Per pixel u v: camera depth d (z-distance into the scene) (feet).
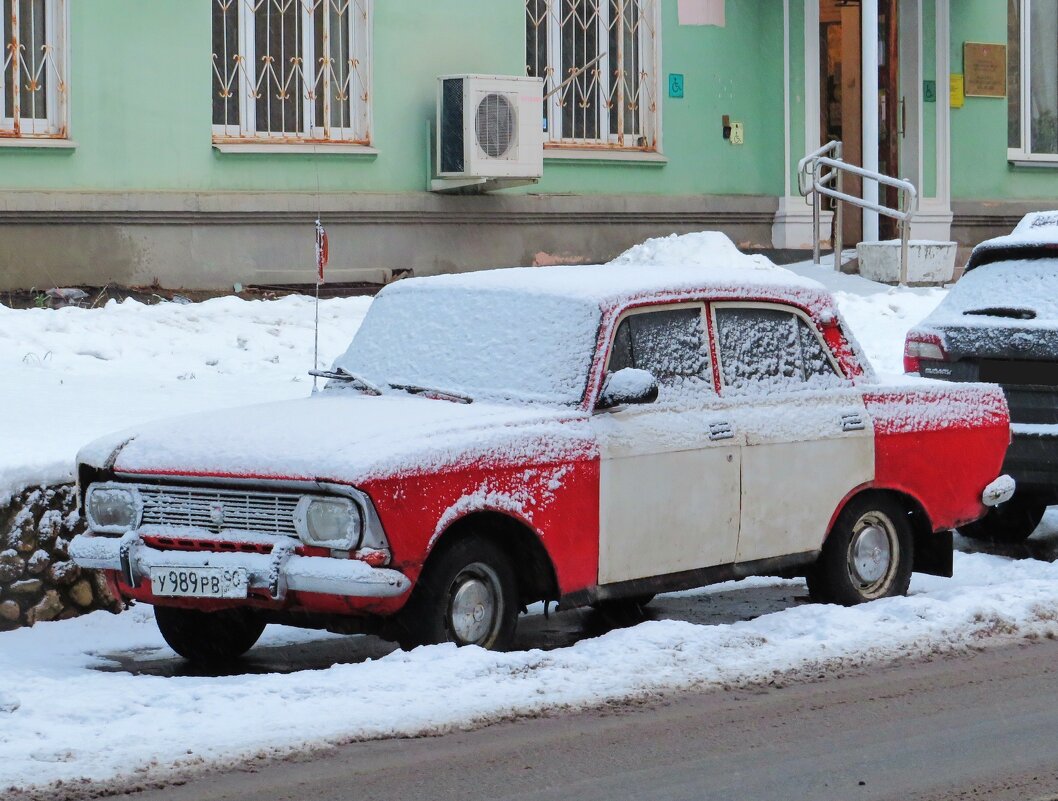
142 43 79.20
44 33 77.00
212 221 81.15
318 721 30.91
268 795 27.27
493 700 32.35
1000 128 109.60
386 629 34.96
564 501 35.86
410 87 87.15
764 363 40.27
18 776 27.78
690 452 38.06
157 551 35.01
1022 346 49.47
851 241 105.09
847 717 32.19
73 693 32.71
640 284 38.93
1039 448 49.21
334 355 64.64
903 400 42.19
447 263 88.53
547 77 92.68
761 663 35.68
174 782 27.78
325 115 85.30
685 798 27.53
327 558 33.27
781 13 99.81
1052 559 50.70
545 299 38.88
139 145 79.36
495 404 37.37
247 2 82.99
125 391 54.80
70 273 77.46
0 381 54.80
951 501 42.96
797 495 40.01
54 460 42.04
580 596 36.35
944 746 30.53
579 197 92.22
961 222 108.78
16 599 41.14
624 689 33.55
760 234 100.12
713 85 97.86
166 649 39.60
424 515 33.68
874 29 95.61
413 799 27.27
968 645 37.78
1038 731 31.53
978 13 108.06
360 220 85.46
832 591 41.01
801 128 100.73
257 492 34.27
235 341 65.21
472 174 85.30
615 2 94.99
